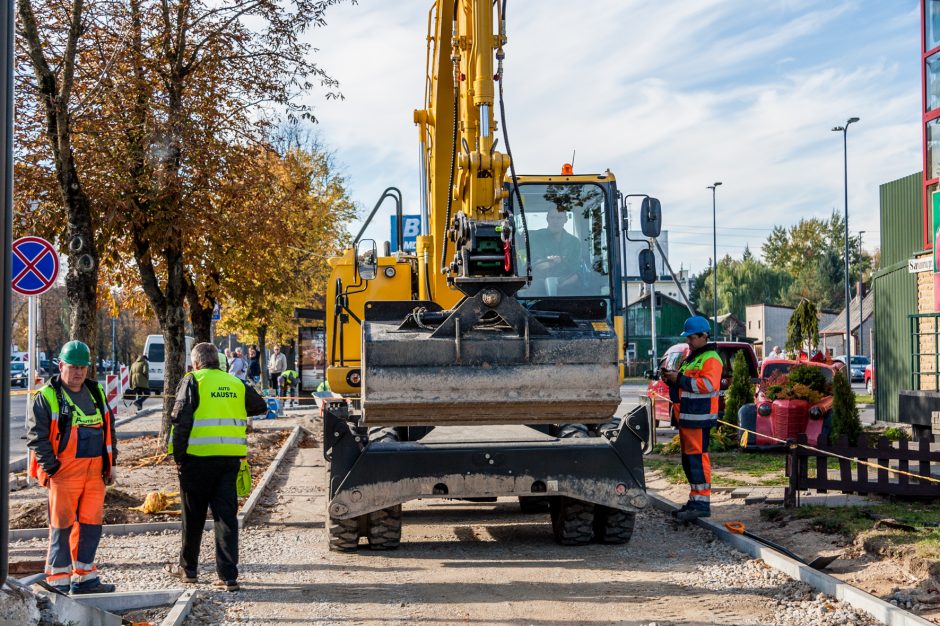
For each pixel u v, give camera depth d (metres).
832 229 129.50
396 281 11.52
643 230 9.88
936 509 9.27
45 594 5.42
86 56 15.48
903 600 6.34
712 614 6.56
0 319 3.36
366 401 7.94
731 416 16.55
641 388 43.91
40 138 15.62
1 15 3.35
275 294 21.94
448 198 9.12
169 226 15.88
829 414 14.88
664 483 12.81
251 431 22.36
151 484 13.16
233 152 16.75
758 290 117.44
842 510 9.27
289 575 7.92
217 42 16.48
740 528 9.02
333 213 36.72
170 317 17.42
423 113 10.40
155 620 6.49
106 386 28.12
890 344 22.27
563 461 8.47
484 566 8.21
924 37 21.22
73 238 12.92
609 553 8.69
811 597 6.86
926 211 20.88
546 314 8.75
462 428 9.52
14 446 20.48
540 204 11.52
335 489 8.39
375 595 7.23
